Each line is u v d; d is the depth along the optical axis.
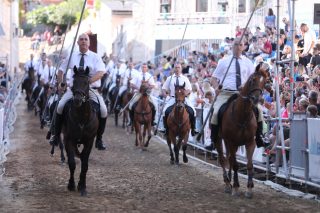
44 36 47.47
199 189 11.16
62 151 14.05
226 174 10.98
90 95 10.70
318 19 14.24
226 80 11.03
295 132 11.23
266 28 20.20
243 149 13.98
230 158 10.52
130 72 23.14
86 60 10.95
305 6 20.64
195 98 18.39
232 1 27.69
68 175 12.38
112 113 28.19
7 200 9.73
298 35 17.83
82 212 9.00
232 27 27.20
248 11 27.06
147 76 21.66
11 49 38.81
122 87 23.52
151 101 17.50
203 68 21.95
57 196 10.14
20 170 12.86
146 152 16.88
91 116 10.20
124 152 16.75
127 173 12.97
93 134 10.37
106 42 42.59
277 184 11.60
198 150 17.03
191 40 28.31
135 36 34.22
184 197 10.34
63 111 10.59
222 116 10.70
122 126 23.89
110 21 43.22
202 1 29.80
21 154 15.40
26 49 51.50
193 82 19.67
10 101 19.44
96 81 10.93
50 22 50.31
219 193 10.74
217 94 11.09
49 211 9.00
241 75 10.97
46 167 13.34
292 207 9.51
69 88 10.88
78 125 10.13
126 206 9.51
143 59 33.44
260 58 17.06
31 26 55.94
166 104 16.16
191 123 15.04
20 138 19.00
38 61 29.48
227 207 9.52
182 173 13.13
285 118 12.18
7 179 11.74
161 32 31.78
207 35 28.98
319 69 14.60
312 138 10.63
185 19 30.45
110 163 14.52
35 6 57.41
